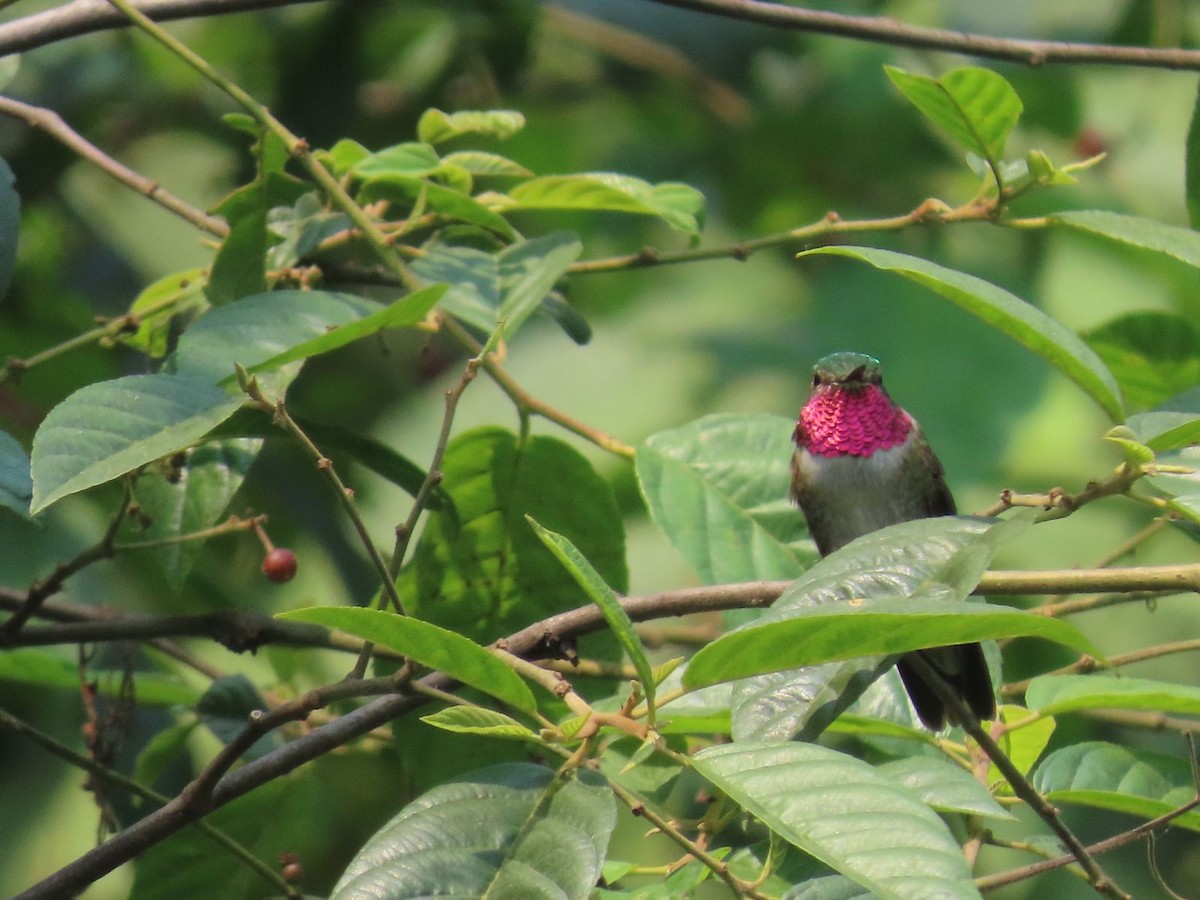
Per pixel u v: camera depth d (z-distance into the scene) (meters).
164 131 11.98
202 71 6.82
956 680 6.73
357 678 5.21
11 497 5.34
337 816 8.72
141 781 7.62
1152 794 5.90
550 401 13.00
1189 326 7.75
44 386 9.44
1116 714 7.17
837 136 12.56
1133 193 12.31
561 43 13.12
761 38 12.72
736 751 4.40
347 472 10.71
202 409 5.10
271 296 6.12
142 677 7.93
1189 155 7.25
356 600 10.27
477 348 6.94
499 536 7.16
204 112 11.85
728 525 7.11
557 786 4.54
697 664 4.48
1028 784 5.10
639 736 4.48
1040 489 11.74
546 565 7.18
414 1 11.35
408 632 4.48
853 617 4.22
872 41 7.34
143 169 12.23
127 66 11.95
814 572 5.16
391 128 11.62
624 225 13.14
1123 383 7.97
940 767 5.25
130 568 9.44
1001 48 7.36
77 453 4.89
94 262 11.66
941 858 4.02
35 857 9.30
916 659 5.28
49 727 9.58
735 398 12.59
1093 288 11.83
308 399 12.20
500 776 4.59
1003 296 5.24
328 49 11.25
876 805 4.18
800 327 12.52
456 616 7.18
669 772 6.11
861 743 6.54
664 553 12.23
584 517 7.17
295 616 4.42
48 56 11.76
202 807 5.32
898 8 12.55
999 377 11.57
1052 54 7.34
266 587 10.28
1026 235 12.08
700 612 5.89
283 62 11.36
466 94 11.68
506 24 11.60
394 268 6.82
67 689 9.61
